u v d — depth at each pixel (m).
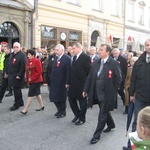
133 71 5.08
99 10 24.00
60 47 6.97
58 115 7.16
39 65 7.42
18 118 7.00
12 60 7.89
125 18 27.84
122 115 7.70
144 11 31.94
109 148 4.99
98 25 23.78
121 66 8.05
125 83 7.71
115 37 26.42
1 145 5.07
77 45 6.45
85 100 6.48
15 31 16.77
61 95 7.03
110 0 25.39
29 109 8.05
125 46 28.08
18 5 16.38
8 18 16.02
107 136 5.67
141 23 31.38
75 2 21.30
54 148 4.95
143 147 1.82
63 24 20.00
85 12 22.06
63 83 7.00
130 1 28.95
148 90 4.86
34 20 17.50
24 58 7.82
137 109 4.95
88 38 22.47
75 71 6.40
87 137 5.59
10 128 6.13
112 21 25.70
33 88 7.46
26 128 6.15
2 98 9.02
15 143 5.18
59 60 6.98
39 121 6.75
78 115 6.71
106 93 5.27
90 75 5.54
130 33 28.97
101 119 5.33
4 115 7.29
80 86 6.38
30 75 7.43
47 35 18.72
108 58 5.38
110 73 5.27
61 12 19.75
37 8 17.56
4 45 9.90
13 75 7.86
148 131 1.83
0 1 15.37
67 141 5.34
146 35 32.50
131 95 5.11
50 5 18.78
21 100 8.27
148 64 4.90
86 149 4.93
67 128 6.20
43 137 5.55
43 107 7.96
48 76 9.48
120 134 5.83
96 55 10.04
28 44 17.30
